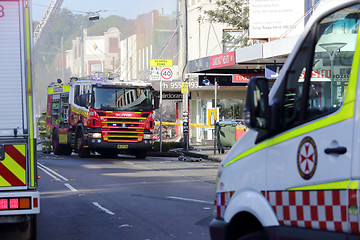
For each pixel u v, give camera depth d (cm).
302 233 815
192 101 8094
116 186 2873
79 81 5103
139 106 4900
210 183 3009
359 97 755
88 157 5088
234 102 7775
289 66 880
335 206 767
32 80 1361
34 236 1476
